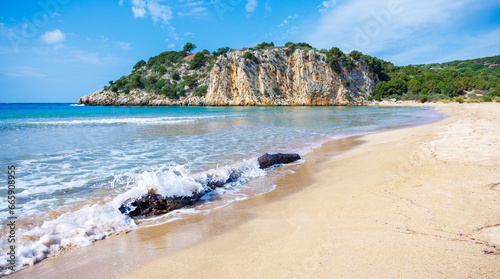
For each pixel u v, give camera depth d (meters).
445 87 65.81
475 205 3.49
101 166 7.29
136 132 14.84
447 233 2.86
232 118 26.25
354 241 2.91
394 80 75.81
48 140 11.77
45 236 3.35
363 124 19.16
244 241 3.22
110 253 3.13
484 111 24.17
